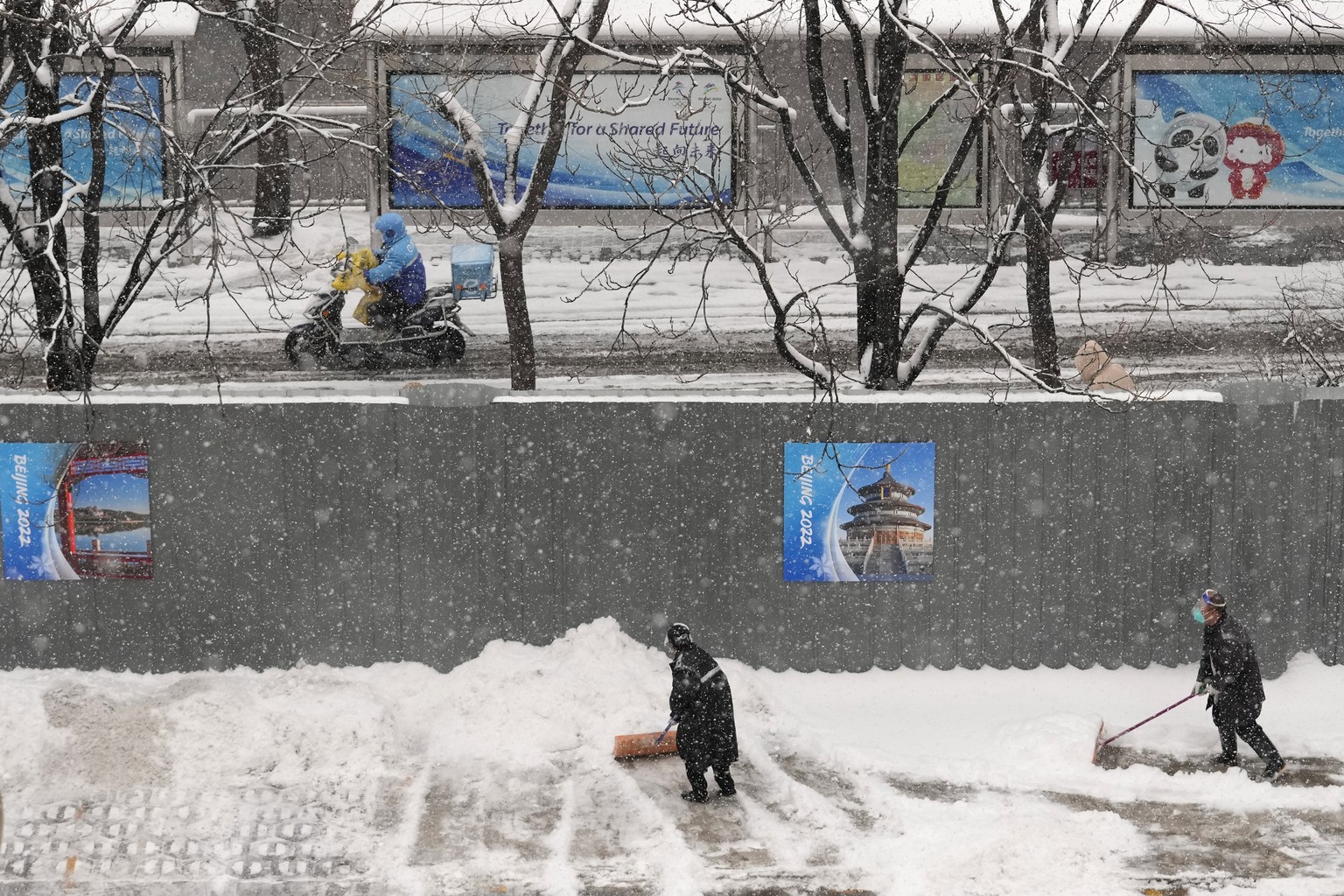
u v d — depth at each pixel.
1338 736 10.40
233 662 11.34
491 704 10.54
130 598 11.30
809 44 12.75
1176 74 21.02
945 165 21.30
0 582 11.30
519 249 13.98
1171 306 19.39
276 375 17.02
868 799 9.39
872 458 11.26
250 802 9.12
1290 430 11.23
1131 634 11.48
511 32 19.64
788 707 10.98
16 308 12.28
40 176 12.16
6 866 8.27
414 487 11.12
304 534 11.20
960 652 11.51
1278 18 19.77
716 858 8.51
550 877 8.23
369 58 19.23
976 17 20.70
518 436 11.20
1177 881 8.20
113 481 11.18
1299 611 11.49
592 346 17.95
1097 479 11.30
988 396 11.40
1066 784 9.61
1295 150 21.09
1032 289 13.48
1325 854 8.59
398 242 17.28
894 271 12.71
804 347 17.91
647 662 11.12
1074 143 13.21
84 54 12.29
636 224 21.06
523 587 11.35
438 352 17.58
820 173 21.45
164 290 19.59
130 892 8.01
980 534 11.38
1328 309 18.98
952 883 8.15
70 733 9.67
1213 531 11.33
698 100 20.59
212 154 14.41
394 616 11.26
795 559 11.36
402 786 9.47
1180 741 10.38
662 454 11.26
